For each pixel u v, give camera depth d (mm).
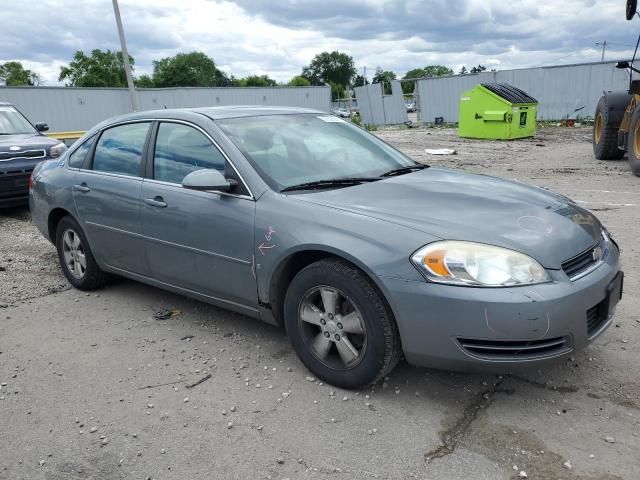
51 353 3877
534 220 3088
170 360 3711
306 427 2924
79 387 3418
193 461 2707
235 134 3795
